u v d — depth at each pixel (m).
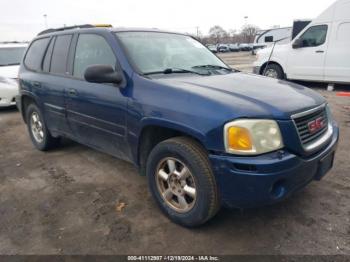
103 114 3.55
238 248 2.69
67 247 2.77
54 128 4.67
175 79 3.19
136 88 3.17
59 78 4.29
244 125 2.46
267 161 2.43
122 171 4.30
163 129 3.05
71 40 4.23
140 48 3.58
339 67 9.37
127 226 3.04
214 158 2.56
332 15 9.31
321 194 3.48
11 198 3.66
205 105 2.64
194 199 2.82
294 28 15.25
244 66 18.56
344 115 6.81
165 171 3.11
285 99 2.78
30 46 5.32
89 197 3.62
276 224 2.99
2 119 7.79
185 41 4.21
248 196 2.51
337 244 2.69
